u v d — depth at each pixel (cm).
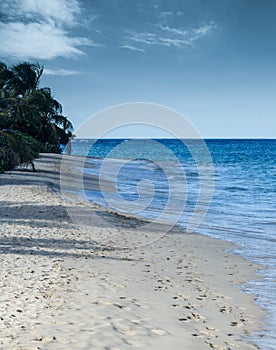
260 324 598
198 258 1025
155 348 474
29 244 1043
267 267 954
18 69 4419
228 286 793
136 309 607
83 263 884
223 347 501
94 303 617
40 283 711
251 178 3772
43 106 4288
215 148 11425
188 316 602
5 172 2905
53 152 5156
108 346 465
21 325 517
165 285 763
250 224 1560
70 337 482
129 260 952
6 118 3147
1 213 1493
